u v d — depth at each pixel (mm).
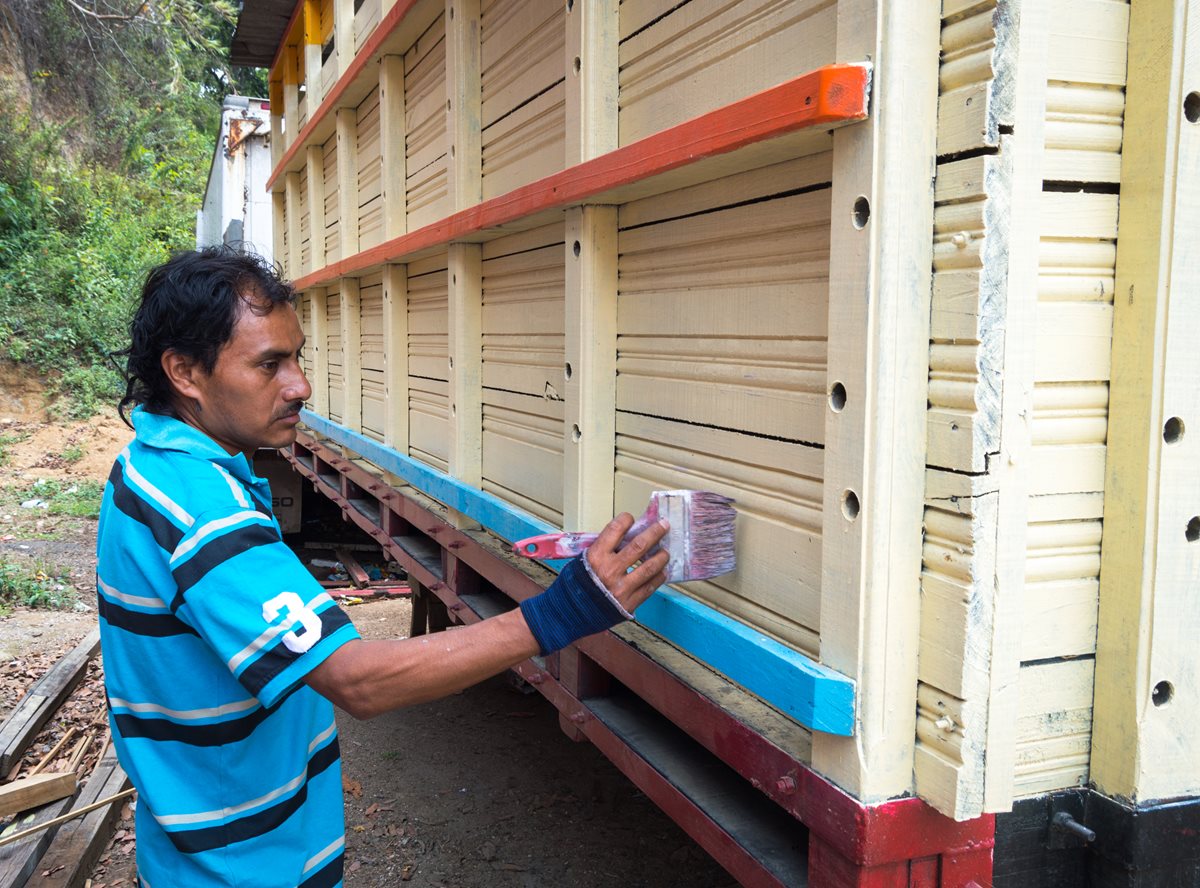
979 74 1155
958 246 1192
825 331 1379
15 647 5492
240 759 1497
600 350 2025
